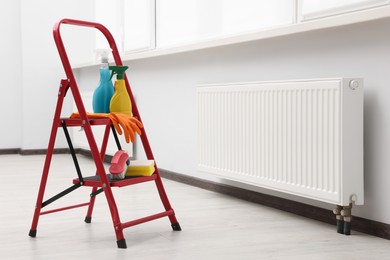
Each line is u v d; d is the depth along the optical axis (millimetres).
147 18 4004
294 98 2297
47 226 2291
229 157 2787
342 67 2250
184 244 1999
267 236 2115
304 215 2473
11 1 5203
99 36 5113
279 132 2402
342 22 1985
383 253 1868
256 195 2801
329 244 1990
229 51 3008
